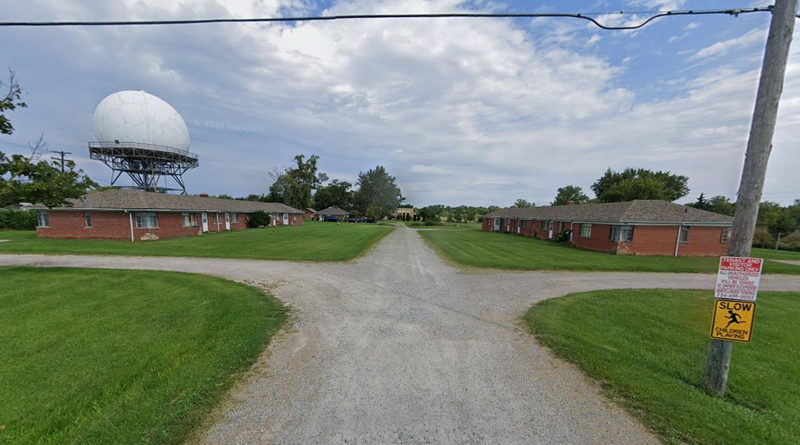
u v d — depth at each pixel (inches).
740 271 137.3
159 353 180.5
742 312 137.3
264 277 395.9
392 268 470.0
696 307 295.4
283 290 332.8
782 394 147.3
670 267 543.8
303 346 191.8
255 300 292.8
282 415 123.7
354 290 335.9
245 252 608.1
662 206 844.0
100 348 187.3
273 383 148.0
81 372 159.2
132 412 125.7
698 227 764.0
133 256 551.5
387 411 127.2
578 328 230.1
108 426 117.7
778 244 1080.8
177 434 112.4
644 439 111.7
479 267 493.4
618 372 161.6
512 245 885.2
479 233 1462.8
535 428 117.3
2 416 124.6
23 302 281.1
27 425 119.3
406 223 2640.3
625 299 319.3
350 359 174.9
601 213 910.4
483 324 235.8
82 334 208.8
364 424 118.7
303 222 2267.5
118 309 263.3
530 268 492.1
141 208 869.8
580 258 636.1
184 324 229.1
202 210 1102.4
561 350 188.9
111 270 424.5
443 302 294.7
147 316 246.4
